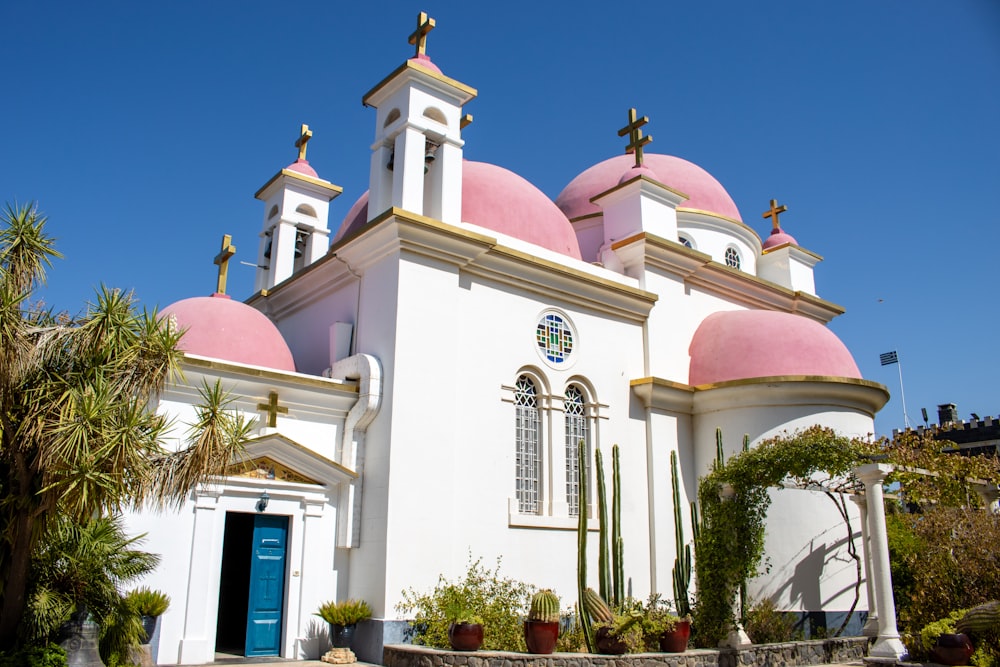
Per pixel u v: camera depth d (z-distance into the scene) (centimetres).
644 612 1331
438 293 1518
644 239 1883
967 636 1233
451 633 1235
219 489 1307
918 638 1290
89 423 892
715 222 2386
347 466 1443
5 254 945
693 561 1797
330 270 1698
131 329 986
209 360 1344
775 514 1730
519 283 1664
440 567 1404
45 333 939
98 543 1014
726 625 1362
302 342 1816
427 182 1695
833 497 1675
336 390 1449
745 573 1394
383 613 1322
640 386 1808
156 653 1206
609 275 1852
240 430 1045
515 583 1508
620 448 1761
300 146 2184
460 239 1531
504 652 1200
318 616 1366
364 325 1550
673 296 1978
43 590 966
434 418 1458
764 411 1806
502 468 1558
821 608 1697
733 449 1811
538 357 1670
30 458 944
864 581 1778
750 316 1988
